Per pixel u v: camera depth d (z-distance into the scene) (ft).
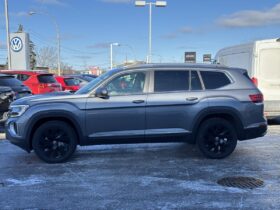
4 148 30.04
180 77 25.85
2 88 37.86
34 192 19.69
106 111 24.86
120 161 25.61
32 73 52.54
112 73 25.45
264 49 37.47
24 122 24.53
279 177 21.85
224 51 44.80
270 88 37.60
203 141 25.80
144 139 25.36
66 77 69.31
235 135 26.02
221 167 23.98
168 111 25.25
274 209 17.19
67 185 20.72
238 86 26.17
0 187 20.49
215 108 25.50
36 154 25.23
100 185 20.67
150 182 21.11
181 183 20.89
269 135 34.76
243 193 19.25
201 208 17.35
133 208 17.44
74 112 24.64
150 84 25.48
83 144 25.22
